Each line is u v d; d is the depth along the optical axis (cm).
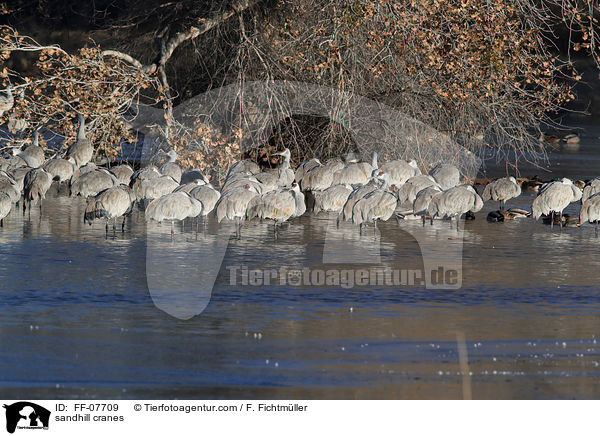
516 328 4791
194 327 4756
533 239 7562
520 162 13400
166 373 4022
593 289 5709
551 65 10162
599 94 19600
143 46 12438
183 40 10819
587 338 4616
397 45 9688
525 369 4125
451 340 4559
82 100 10050
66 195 9919
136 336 4572
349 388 3862
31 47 9806
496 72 9919
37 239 7175
